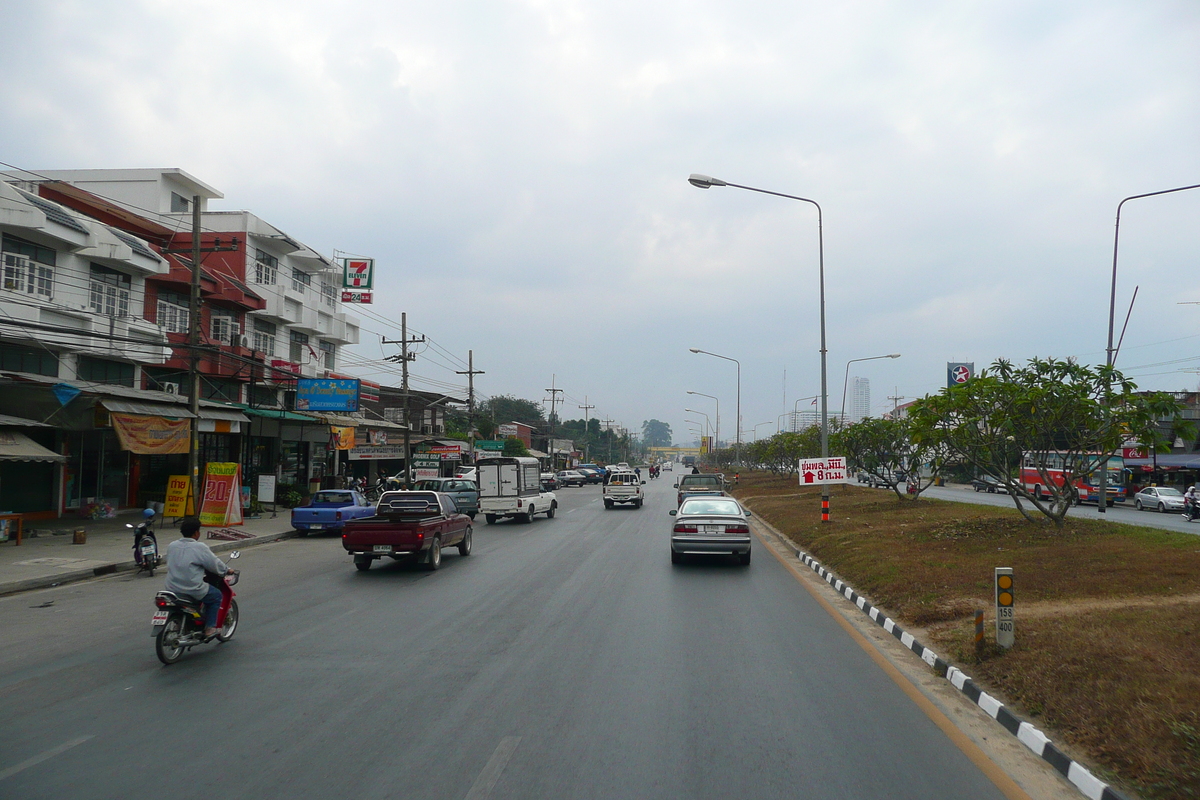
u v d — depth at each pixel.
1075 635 7.37
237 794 4.73
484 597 12.20
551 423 94.50
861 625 9.94
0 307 20.47
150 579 15.16
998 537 14.93
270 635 9.50
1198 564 10.56
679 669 7.66
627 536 22.72
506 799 4.62
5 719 6.26
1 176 27.47
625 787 4.79
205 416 25.59
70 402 21.02
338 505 24.09
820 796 4.67
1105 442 14.17
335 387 30.91
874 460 28.28
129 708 6.53
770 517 27.73
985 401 15.16
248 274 35.47
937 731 5.86
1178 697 5.46
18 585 13.62
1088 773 4.76
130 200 33.75
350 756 5.35
